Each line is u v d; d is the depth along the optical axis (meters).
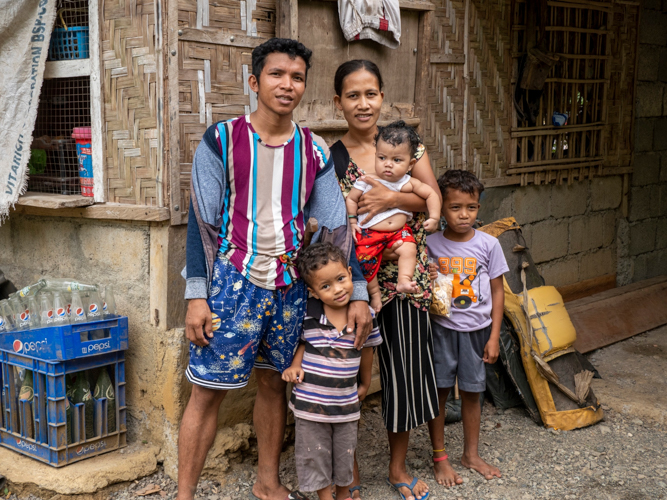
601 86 5.78
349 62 2.86
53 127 3.56
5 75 3.17
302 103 3.41
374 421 3.87
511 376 3.86
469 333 3.18
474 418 3.30
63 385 2.97
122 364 3.18
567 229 5.72
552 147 5.41
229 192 2.58
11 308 3.20
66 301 3.01
